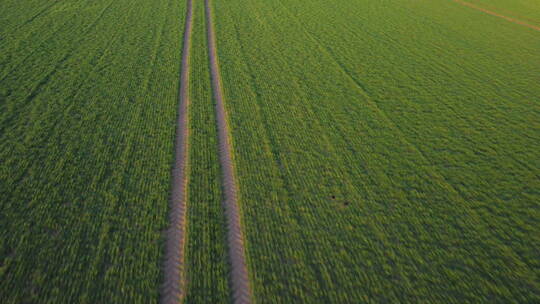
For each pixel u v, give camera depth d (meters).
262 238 9.97
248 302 8.52
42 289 8.38
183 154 13.16
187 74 18.70
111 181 11.57
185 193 11.48
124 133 13.84
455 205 11.22
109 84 17.17
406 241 10.02
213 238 9.96
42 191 10.98
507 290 8.79
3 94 15.73
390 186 11.86
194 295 8.52
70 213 10.33
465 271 9.26
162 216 10.51
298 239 9.97
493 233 10.32
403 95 17.30
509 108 16.48
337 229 10.30
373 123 15.09
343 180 12.06
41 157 12.35
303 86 17.80
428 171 12.59
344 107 16.16
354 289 8.77
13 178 11.38
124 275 8.81
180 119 15.11
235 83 17.84
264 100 16.48
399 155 13.30
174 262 9.31
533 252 9.78
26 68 18.03
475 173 12.56
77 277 8.68
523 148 13.87
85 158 12.45
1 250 9.17
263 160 12.79
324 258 9.49
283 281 8.91
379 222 10.56
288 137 14.05
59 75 17.66
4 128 13.63
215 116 15.38
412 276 9.11
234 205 11.09
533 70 20.19
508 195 11.64
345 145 13.73
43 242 9.45
